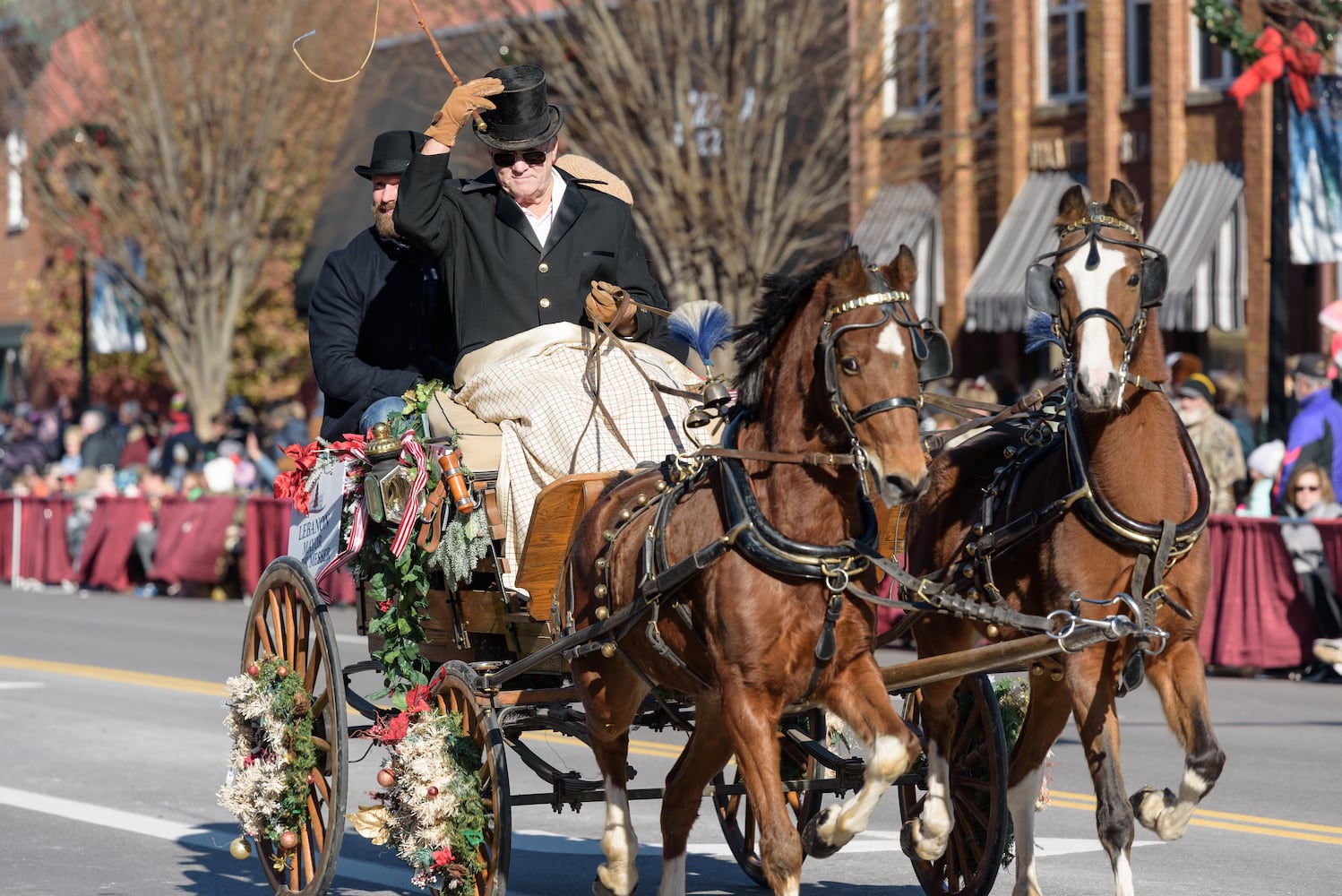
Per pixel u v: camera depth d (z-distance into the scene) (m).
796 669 17.83
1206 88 65.81
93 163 90.19
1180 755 32.88
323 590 23.05
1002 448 21.53
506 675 20.55
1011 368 71.75
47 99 93.62
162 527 67.50
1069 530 19.50
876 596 17.88
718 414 20.05
